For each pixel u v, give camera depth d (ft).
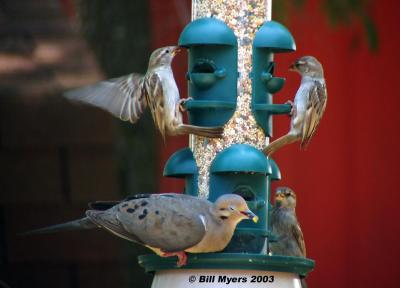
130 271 48.39
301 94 37.01
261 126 36.81
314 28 61.41
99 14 51.29
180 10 54.60
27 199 47.39
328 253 62.39
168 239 33.19
